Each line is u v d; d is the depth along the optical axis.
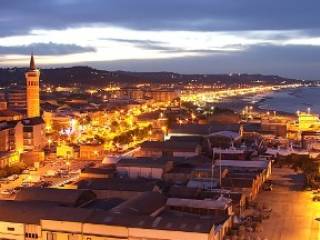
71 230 115.12
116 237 112.25
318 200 166.25
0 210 122.19
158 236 109.50
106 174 177.75
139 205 127.31
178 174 177.88
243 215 147.50
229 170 188.25
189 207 134.12
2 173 197.62
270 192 178.62
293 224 140.88
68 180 183.88
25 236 117.94
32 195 135.12
